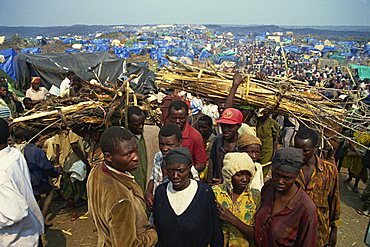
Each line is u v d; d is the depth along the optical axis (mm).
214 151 3924
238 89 4926
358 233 5422
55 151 5684
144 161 4262
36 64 12711
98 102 5090
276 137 5445
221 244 2887
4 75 12984
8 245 3053
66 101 5340
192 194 2785
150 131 4742
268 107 4910
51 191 5156
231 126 3762
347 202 6539
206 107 8305
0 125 3096
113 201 2236
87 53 14953
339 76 21766
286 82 5250
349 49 55500
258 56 30969
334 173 3145
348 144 6582
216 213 2834
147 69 15219
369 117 4902
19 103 9758
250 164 2846
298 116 4895
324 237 3186
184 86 5141
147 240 2422
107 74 14180
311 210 2498
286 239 2547
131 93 5137
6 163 3055
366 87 13547
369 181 6121
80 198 5910
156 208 2852
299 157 2492
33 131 4824
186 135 4078
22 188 3148
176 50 51594
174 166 2719
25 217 3141
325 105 5102
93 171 2545
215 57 29953
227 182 2920
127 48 57781
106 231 2340
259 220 2682
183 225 2738
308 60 42438
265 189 2848
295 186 2594
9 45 63500
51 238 5105
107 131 2467
